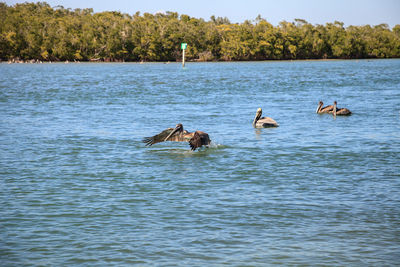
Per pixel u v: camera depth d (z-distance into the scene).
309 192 12.97
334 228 10.42
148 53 178.25
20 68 121.19
